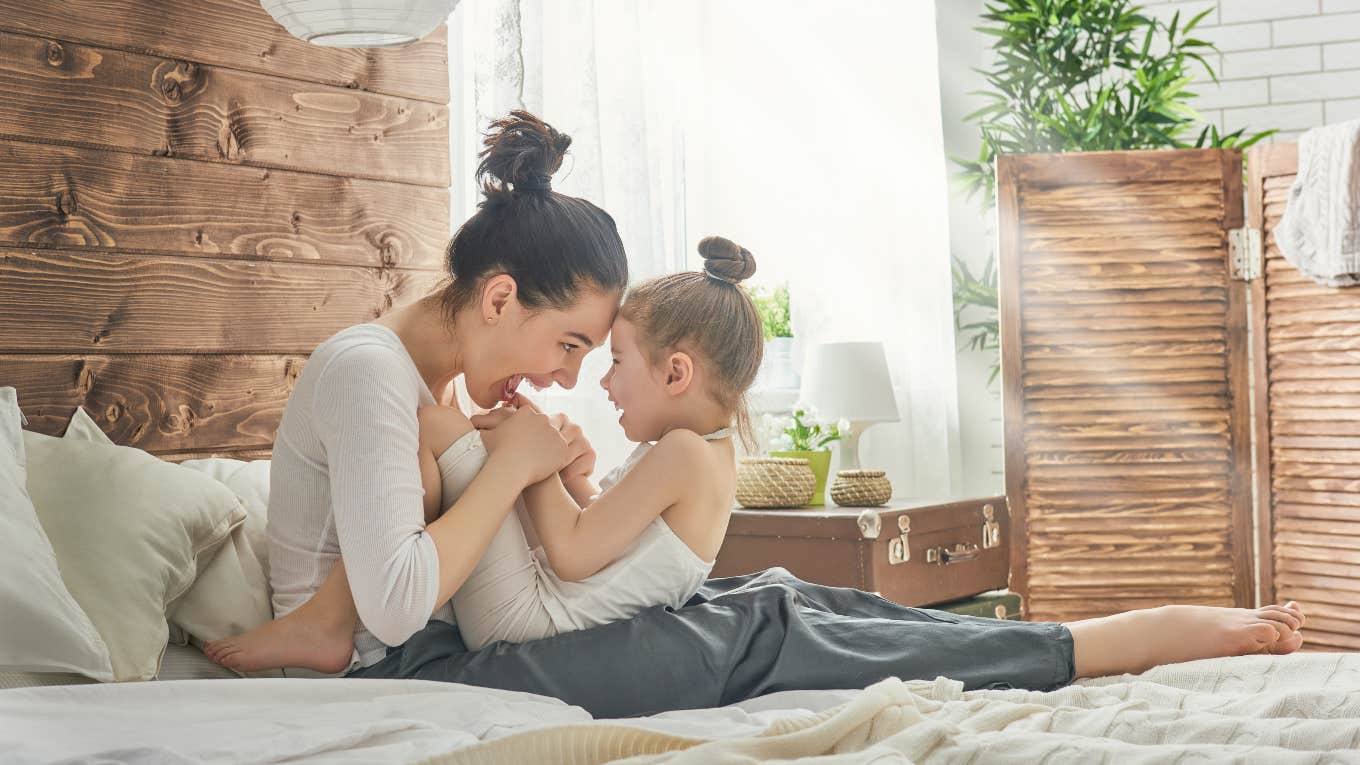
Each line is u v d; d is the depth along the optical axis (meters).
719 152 3.59
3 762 1.09
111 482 1.69
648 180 3.12
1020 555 3.74
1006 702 1.34
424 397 1.67
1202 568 3.68
